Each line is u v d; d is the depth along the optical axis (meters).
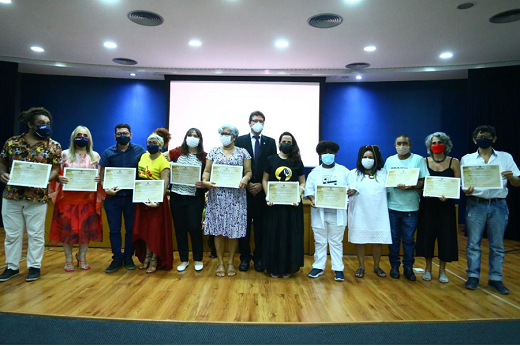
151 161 2.94
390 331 1.85
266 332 1.81
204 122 6.07
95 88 6.38
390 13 3.79
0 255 3.34
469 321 1.98
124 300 2.22
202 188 2.99
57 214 2.88
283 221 2.76
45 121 2.59
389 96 6.36
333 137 6.43
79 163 2.90
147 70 5.91
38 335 1.74
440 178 2.61
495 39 4.46
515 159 5.13
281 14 3.87
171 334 1.77
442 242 2.70
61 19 4.08
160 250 2.87
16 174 2.47
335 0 3.54
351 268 3.22
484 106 5.36
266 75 6.02
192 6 3.72
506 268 3.33
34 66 5.77
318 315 2.03
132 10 3.83
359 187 2.85
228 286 2.55
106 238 3.91
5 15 3.99
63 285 2.51
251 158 3.05
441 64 5.49
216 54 5.18
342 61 5.41
